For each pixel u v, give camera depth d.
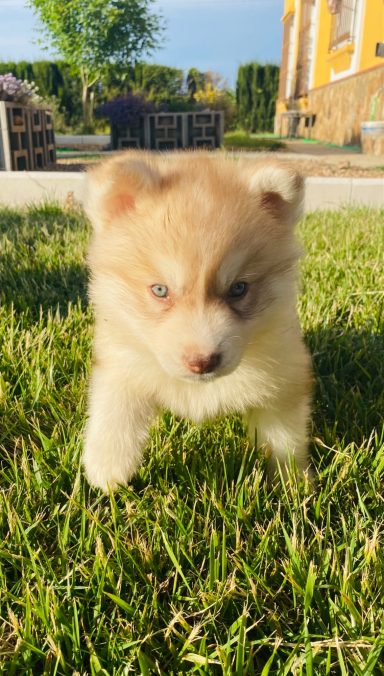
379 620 0.25
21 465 0.33
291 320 0.33
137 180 0.31
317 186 1.14
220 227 0.28
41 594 0.24
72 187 1.17
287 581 0.27
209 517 0.30
